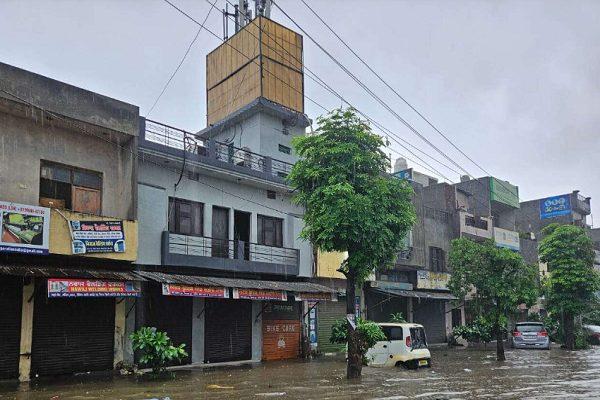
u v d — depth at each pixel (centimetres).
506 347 3216
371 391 1230
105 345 1662
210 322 2030
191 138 2055
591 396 1181
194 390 1252
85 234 1555
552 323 3572
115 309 1702
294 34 2923
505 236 4200
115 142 1756
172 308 1900
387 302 3089
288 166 2702
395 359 1847
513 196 4566
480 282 2281
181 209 2009
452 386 1343
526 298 2245
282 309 2333
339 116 1505
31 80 1488
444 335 3503
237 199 2227
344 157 1476
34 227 1441
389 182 1534
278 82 2783
